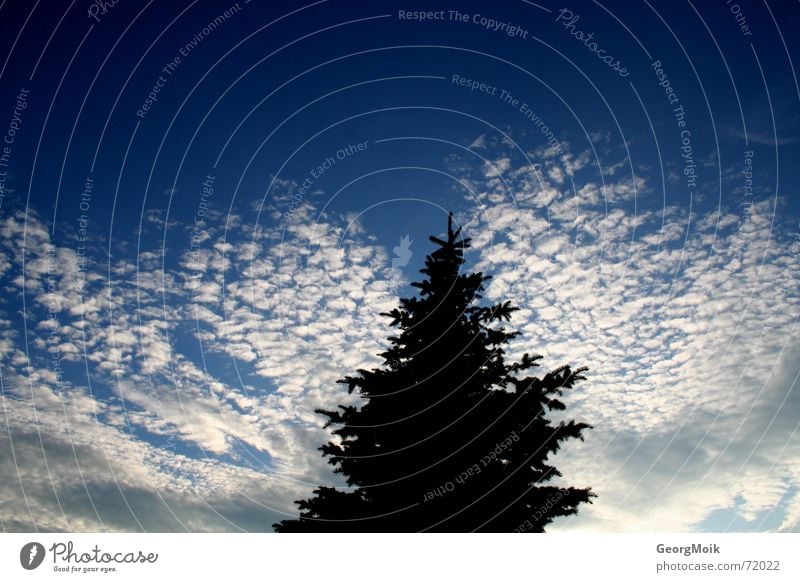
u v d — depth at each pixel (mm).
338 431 13180
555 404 12430
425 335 13500
